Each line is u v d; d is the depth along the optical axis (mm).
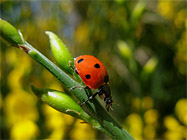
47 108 136
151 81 166
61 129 135
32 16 172
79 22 197
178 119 162
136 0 181
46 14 186
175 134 149
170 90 173
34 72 145
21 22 166
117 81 172
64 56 62
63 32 186
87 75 70
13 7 167
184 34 192
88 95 60
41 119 138
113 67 175
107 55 182
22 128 134
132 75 149
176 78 179
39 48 156
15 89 141
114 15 186
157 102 168
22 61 146
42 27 175
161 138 153
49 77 142
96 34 189
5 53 149
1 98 142
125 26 150
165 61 187
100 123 60
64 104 59
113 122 60
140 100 144
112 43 182
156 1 208
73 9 198
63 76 60
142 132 142
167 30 196
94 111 60
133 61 146
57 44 62
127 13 150
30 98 139
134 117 144
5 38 58
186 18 193
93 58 73
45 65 59
